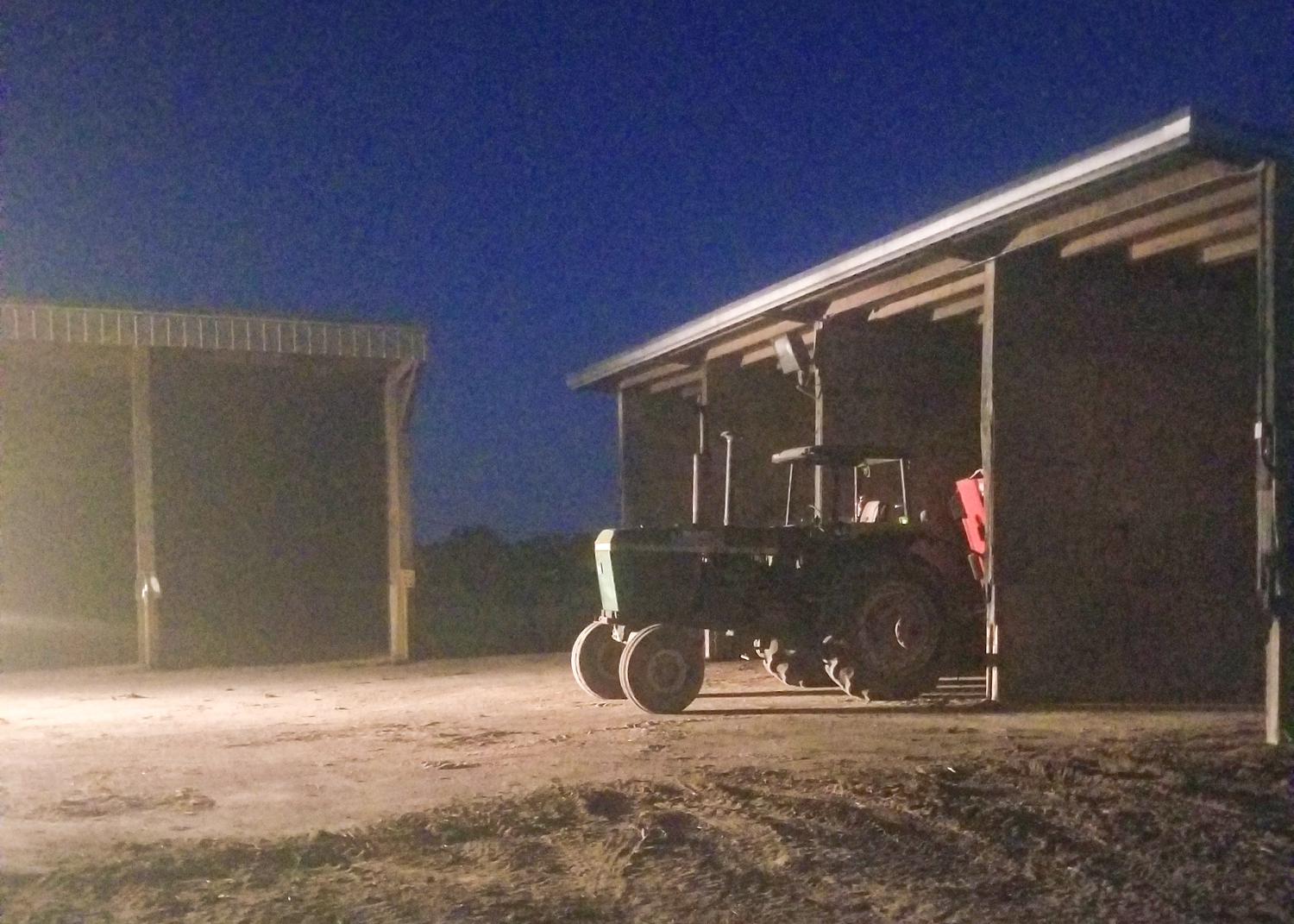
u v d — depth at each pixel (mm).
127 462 21906
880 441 16109
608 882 6914
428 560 41938
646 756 10211
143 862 6988
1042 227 12531
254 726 12359
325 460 22219
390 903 6504
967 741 10812
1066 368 13383
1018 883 7117
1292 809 8664
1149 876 7309
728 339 18125
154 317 18656
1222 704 13297
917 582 13688
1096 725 11742
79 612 21484
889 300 15273
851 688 13375
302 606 21906
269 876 6930
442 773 9570
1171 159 10445
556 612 30812
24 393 21406
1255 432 10938
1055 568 13336
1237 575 13961
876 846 7613
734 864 7230
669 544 13500
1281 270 10477
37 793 8914
